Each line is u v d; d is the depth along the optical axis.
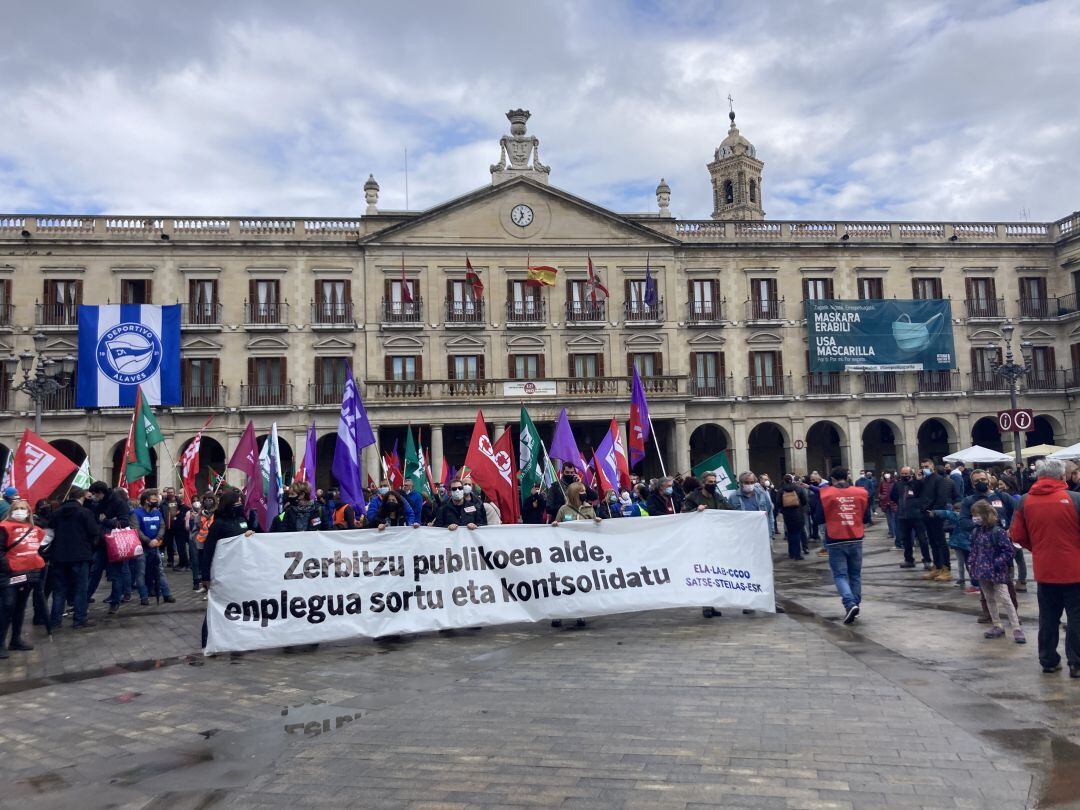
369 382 41.84
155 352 41.69
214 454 43.94
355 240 44.53
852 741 6.55
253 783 6.05
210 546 11.18
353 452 14.47
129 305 41.62
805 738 6.66
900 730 6.80
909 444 47.00
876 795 5.45
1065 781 5.58
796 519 22.30
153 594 18.20
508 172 46.41
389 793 5.75
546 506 15.41
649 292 43.91
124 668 10.41
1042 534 8.57
